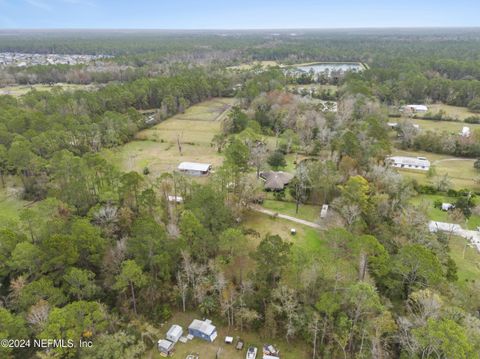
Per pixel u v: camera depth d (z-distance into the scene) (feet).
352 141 230.07
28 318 110.93
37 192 222.07
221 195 181.37
